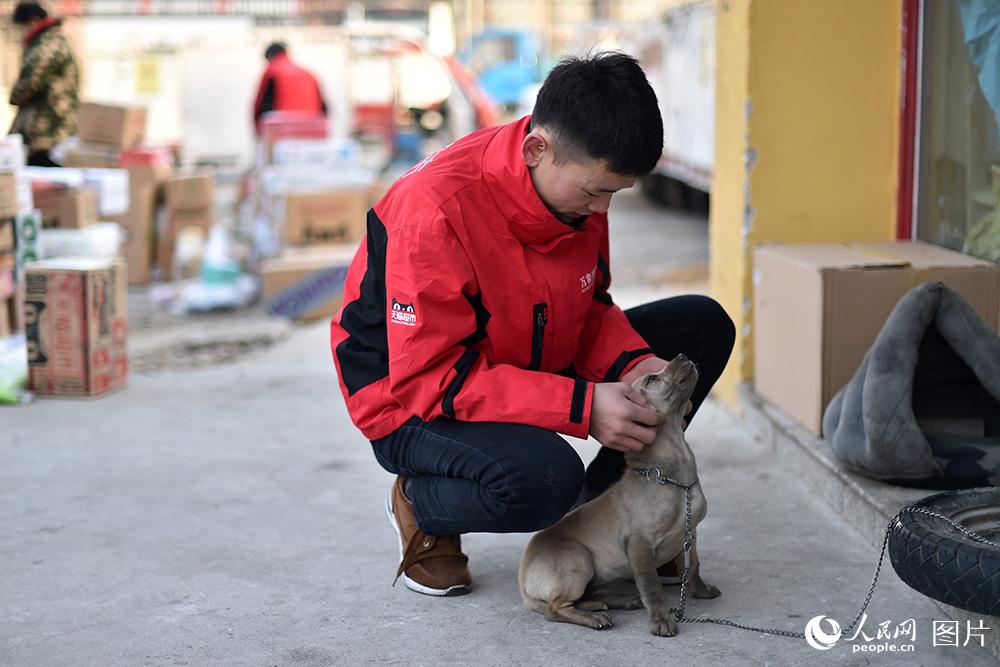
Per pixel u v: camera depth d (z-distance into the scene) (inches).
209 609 118.9
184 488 159.8
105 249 306.5
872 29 177.9
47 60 330.6
